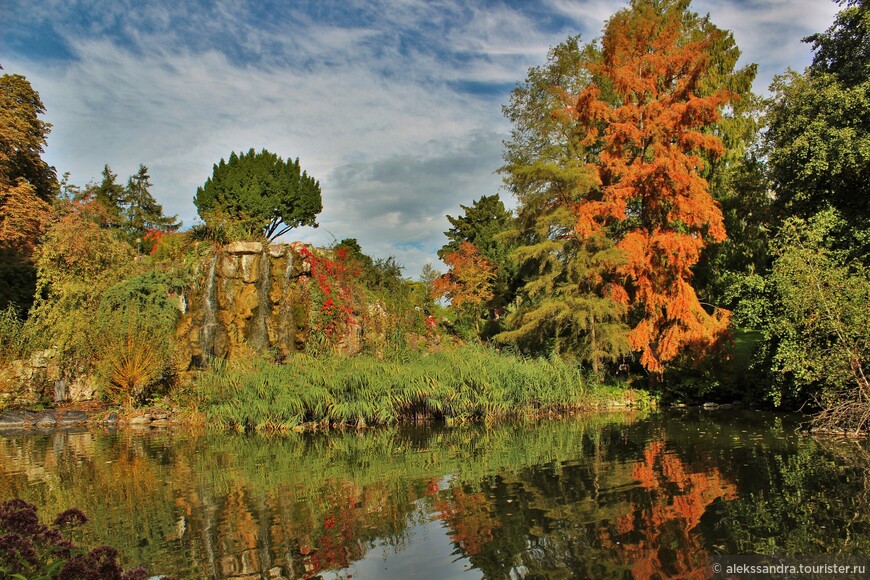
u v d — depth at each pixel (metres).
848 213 15.77
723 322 17.33
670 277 18.25
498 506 7.13
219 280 19.91
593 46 22.59
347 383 14.97
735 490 7.57
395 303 22.39
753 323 14.46
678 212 17.66
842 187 15.87
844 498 7.08
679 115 17.81
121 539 6.11
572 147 20.56
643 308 19.19
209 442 12.69
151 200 42.66
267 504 7.41
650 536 5.94
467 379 15.52
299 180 34.59
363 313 21.50
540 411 16.66
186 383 17.22
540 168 18.22
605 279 18.98
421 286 29.59
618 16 18.84
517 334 18.58
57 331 18.41
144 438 13.37
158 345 17.19
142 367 16.47
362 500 7.55
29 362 18.02
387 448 11.62
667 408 18.02
